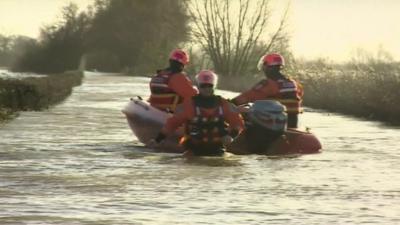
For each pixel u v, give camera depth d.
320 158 44.91
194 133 44.59
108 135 58.25
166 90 49.47
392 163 42.97
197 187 33.91
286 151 46.81
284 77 49.28
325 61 124.88
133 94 132.88
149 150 48.25
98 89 156.12
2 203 29.66
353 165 42.00
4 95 86.00
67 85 131.75
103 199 30.73
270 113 46.38
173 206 29.42
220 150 45.12
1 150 47.84
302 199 31.27
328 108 101.06
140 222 26.41
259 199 31.12
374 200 31.14
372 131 66.06
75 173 38.00
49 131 61.09
